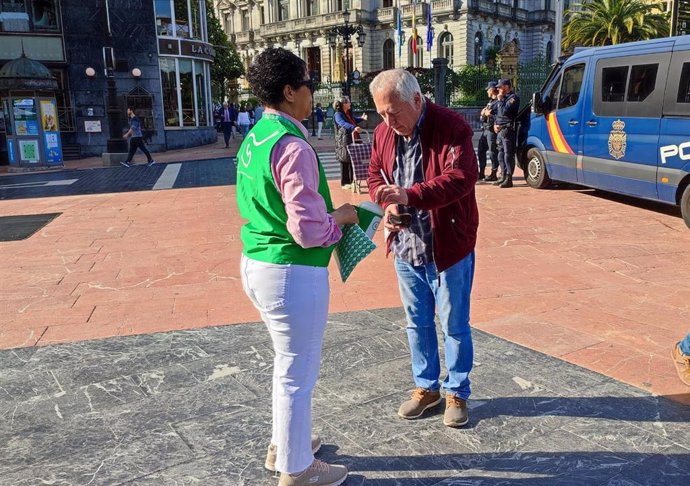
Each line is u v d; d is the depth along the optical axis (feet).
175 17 80.53
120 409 10.69
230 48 152.15
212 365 12.44
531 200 30.50
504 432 9.70
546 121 32.14
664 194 24.95
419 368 10.16
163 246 23.22
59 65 72.18
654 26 106.22
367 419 10.20
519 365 12.05
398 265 9.80
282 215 7.25
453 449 9.28
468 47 169.89
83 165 62.03
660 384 11.13
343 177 35.50
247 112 98.22
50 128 57.62
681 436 9.45
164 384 11.62
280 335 7.62
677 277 17.90
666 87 24.36
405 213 8.96
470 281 9.48
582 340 13.29
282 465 8.02
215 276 19.10
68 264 20.98
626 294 16.43
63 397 11.17
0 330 14.76
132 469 8.92
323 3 194.49
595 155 28.60
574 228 24.43
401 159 9.51
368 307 15.76
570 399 10.66
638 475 8.50
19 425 10.21
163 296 17.22
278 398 7.91
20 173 55.36
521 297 16.35
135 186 41.81
